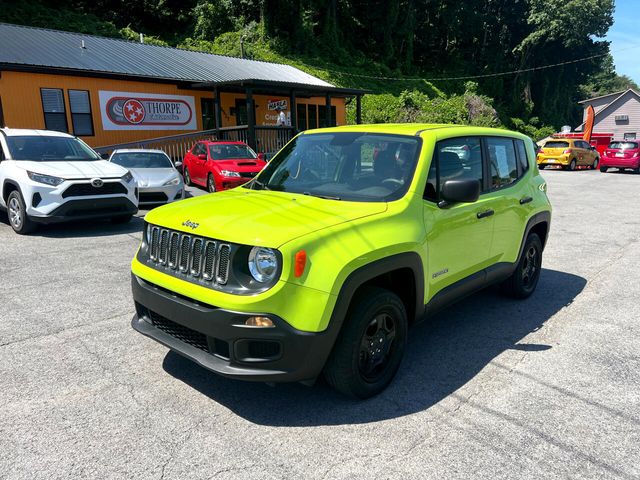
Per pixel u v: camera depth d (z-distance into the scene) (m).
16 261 6.60
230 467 2.58
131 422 2.98
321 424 3.00
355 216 3.19
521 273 5.21
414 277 3.44
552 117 66.56
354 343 3.05
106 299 5.15
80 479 2.47
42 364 3.71
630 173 24.30
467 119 43.34
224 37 42.50
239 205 3.41
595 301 5.38
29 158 8.62
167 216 3.40
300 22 45.34
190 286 3.01
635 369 3.76
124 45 21.84
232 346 2.80
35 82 15.96
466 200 3.42
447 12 60.06
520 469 2.60
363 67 50.03
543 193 5.43
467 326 4.65
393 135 3.92
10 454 2.66
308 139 4.40
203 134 19.12
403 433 2.91
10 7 34.06
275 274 2.74
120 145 16.92
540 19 58.91
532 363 3.87
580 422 3.04
